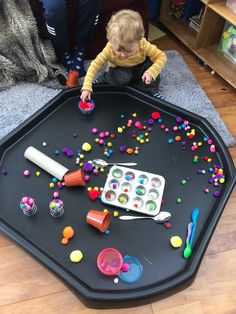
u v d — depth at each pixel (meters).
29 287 1.01
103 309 0.95
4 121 1.37
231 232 1.15
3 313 0.96
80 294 0.87
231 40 1.61
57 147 1.19
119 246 0.97
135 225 1.01
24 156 1.15
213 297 1.02
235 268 1.08
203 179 1.13
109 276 0.92
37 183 1.09
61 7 1.32
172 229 1.01
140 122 1.28
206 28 1.65
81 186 1.08
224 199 1.05
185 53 1.81
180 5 1.85
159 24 1.97
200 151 1.20
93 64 1.31
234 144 1.39
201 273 1.06
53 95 1.49
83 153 1.18
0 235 1.09
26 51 1.46
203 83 1.66
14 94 1.48
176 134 1.25
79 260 0.94
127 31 1.15
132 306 0.92
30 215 1.02
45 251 0.95
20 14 1.41
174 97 1.54
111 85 1.35
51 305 0.98
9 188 1.08
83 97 1.26
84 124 1.26
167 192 1.09
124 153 1.18
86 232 0.99
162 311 0.98
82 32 1.47
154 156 1.18
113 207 1.05
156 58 1.34
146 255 0.96
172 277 0.92
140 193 1.05
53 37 1.46
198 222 1.03
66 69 1.60
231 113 1.54
